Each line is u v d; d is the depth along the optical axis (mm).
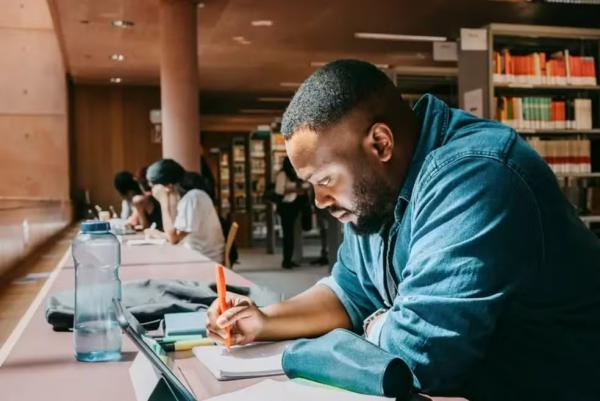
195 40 6891
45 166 9633
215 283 1789
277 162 13016
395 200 1102
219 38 8602
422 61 10609
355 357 922
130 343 1299
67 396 952
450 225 964
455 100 7883
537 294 997
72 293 1589
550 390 1020
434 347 915
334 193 1098
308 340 1035
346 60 1114
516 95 6215
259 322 1251
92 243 1210
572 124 6094
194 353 1198
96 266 1205
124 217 7578
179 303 1520
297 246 9297
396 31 8445
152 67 10523
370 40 8922
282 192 8914
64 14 7312
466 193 970
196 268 2590
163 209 4891
